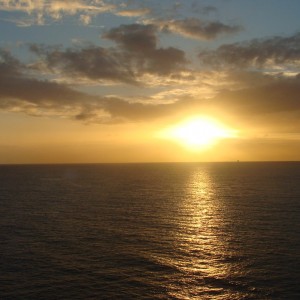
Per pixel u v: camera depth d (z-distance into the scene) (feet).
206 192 369.71
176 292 112.37
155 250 153.58
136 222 212.02
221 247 156.76
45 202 303.89
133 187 440.04
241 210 249.55
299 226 194.18
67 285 117.60
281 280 119.96
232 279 121.39
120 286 116.67
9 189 424.05
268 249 152.56
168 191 385.91
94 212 249.34
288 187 403.95
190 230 189.37
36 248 157.99
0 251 153.58
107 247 158.71
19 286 116.98
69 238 175.01
